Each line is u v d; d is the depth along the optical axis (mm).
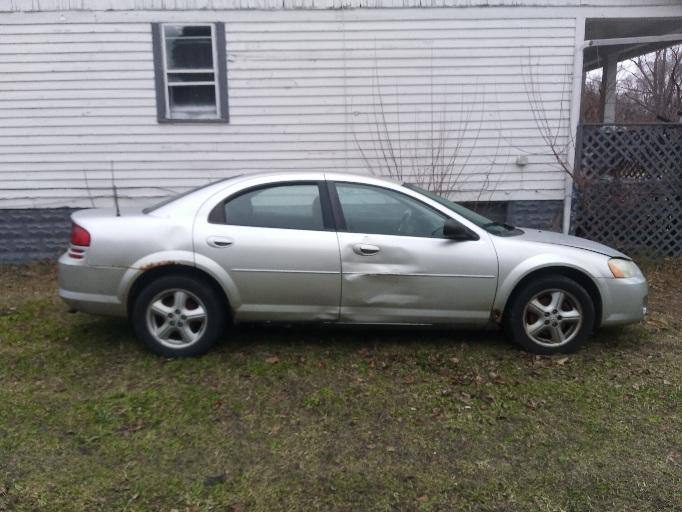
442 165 8711
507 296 4754
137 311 4664
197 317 4691
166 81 8422
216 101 8523
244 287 4637
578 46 8438
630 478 3289
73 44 8266
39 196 8578
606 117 11797
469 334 5367
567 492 3160
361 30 8383
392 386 4344
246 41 8352
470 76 8516
